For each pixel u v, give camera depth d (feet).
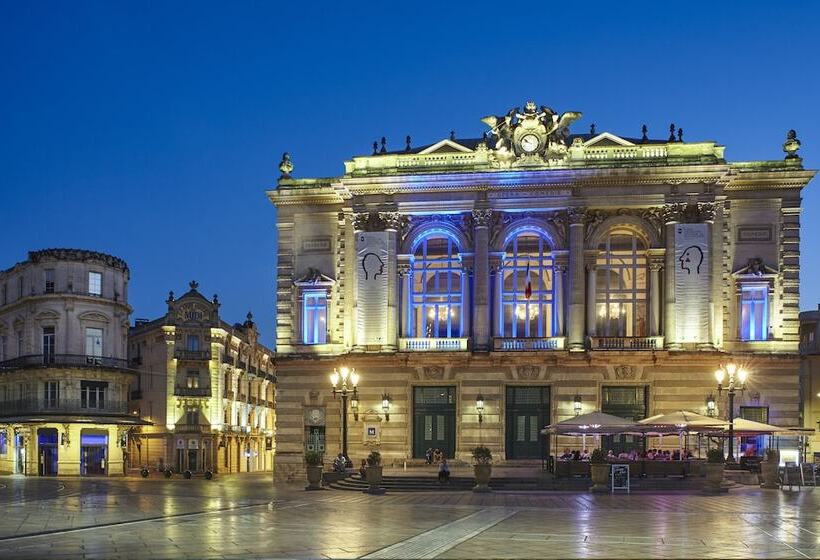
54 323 269.64
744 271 192.44
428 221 201.87
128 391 312.50
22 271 279.49
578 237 195.00
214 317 318.65
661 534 87.20
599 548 77.30
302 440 203.72
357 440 198.49
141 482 216.74
